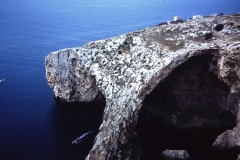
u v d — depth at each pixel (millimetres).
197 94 62031
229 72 53219
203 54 56812
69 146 58188
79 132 63406
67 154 55656
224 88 60531
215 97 62125
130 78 59938
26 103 78438
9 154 56094
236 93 54688
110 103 59000
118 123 53188
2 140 60938
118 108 56188
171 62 56375
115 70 64750
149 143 58219
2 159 54594
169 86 63219
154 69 57469
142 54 64500
